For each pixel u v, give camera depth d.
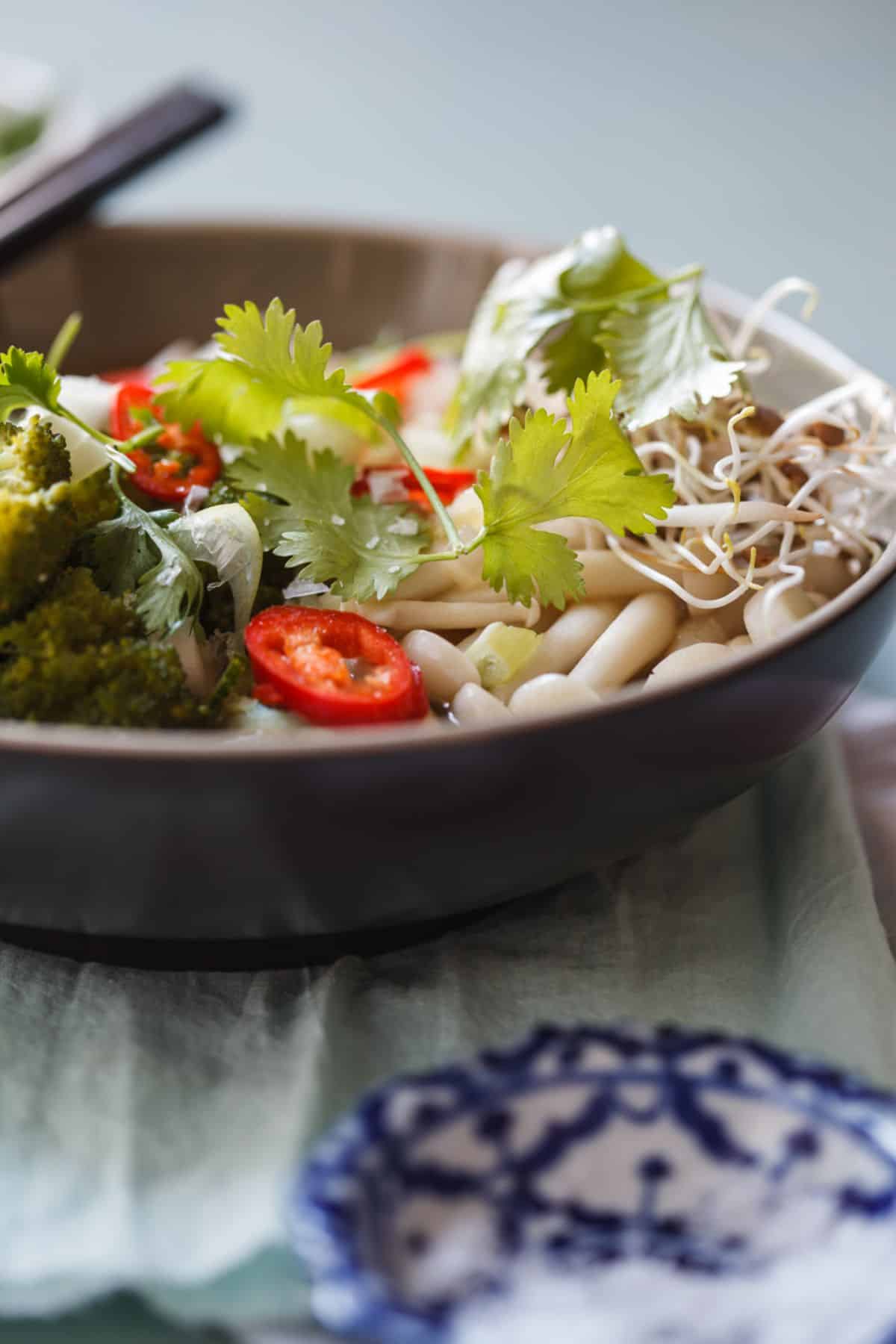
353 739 0.30
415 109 0.77
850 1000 0.34
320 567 0.35
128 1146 0.32
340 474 0.37
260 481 0.37
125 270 0.45
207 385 0.38
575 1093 0.29
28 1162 0.32
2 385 0.35
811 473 0.38
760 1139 0.29
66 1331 0.30
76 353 0.46
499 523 0.35
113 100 0.74
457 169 0.73
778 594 0.36
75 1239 0.31
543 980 0.35
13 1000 0.34
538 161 0.73
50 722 0.33
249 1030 0.34
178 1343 0.30
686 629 0.37
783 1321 0.28
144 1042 0.34
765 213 0.69
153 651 0.33
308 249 0.46
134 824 0.31
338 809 0.31
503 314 0.39
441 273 0.46
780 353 0.41
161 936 0.33
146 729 0.33
